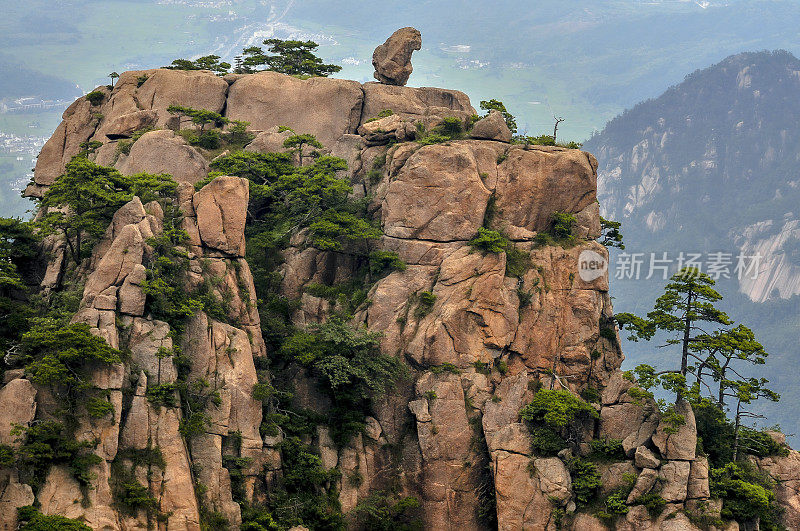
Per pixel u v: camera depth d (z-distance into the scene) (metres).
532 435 154.38
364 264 174.88
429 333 161.62
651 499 144.62
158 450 132.62
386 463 159.00
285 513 145.38
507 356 166.25
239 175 180.88
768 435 162.75
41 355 132.25
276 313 168.75
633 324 161.25
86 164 156.38
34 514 120.69
